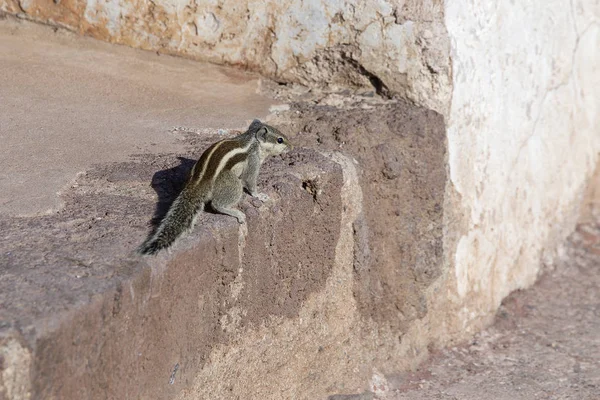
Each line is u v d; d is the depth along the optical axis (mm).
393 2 11930
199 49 13531
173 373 7305
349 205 10383
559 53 15352
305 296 9680
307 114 11828
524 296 14828
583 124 17062
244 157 8422
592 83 17203
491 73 12961
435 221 11891
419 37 11844
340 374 10656
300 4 12680
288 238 9125
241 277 8273
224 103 12250
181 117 11531
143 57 13680
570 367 12312
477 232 13133
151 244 7047
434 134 11703
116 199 8414
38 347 5633
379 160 11125
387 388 11195
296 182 9305
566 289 15344
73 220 7762
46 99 11711
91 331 6129
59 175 8977
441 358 12391
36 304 5941
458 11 11938
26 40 13891
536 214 15328
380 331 11461
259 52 13211
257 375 8836
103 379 6336
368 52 12336
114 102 11891
